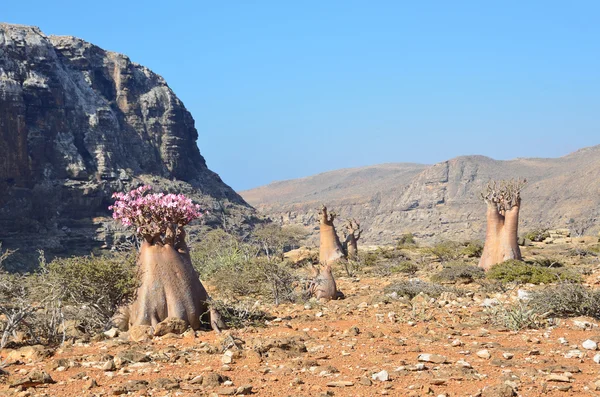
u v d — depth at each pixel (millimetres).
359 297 20500
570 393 7781
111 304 13422
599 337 11680
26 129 193000
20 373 9328
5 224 177875
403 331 13047
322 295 20125
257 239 82438
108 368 9508
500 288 22297
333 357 10219
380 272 34125
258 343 10891
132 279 13195
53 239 183375
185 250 13789
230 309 14531
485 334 12602
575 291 14898
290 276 20406
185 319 13141
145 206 13414
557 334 12508
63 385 8578
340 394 7852
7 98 187125
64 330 12133
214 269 31734
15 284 13117
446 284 25438
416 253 51938
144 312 13016
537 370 8930
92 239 191875
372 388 8094
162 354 10422
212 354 10586
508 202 31891
